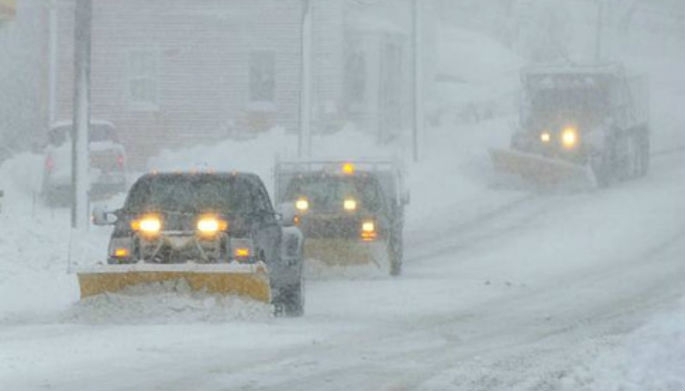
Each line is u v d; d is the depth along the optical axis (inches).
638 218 3378.4
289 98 4798.2
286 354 1411.2
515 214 3558.1
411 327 1692.9
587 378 1202.0
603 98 4045.3
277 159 2608.3
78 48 2701.8
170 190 1786.4
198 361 1348.4
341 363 1347.2
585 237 3078.2
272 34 4810.5
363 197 2393.0
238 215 1728.6
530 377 1234.6
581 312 1872.5
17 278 2142.0
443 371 1289.4
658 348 1366.9
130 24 4847.4
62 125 3777.1
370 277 2377.0
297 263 1823.3
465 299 2049.7
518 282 2310.5
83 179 2696.9
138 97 4857.3
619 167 4180.6
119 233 1736.0
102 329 1608.0
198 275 1678.2
